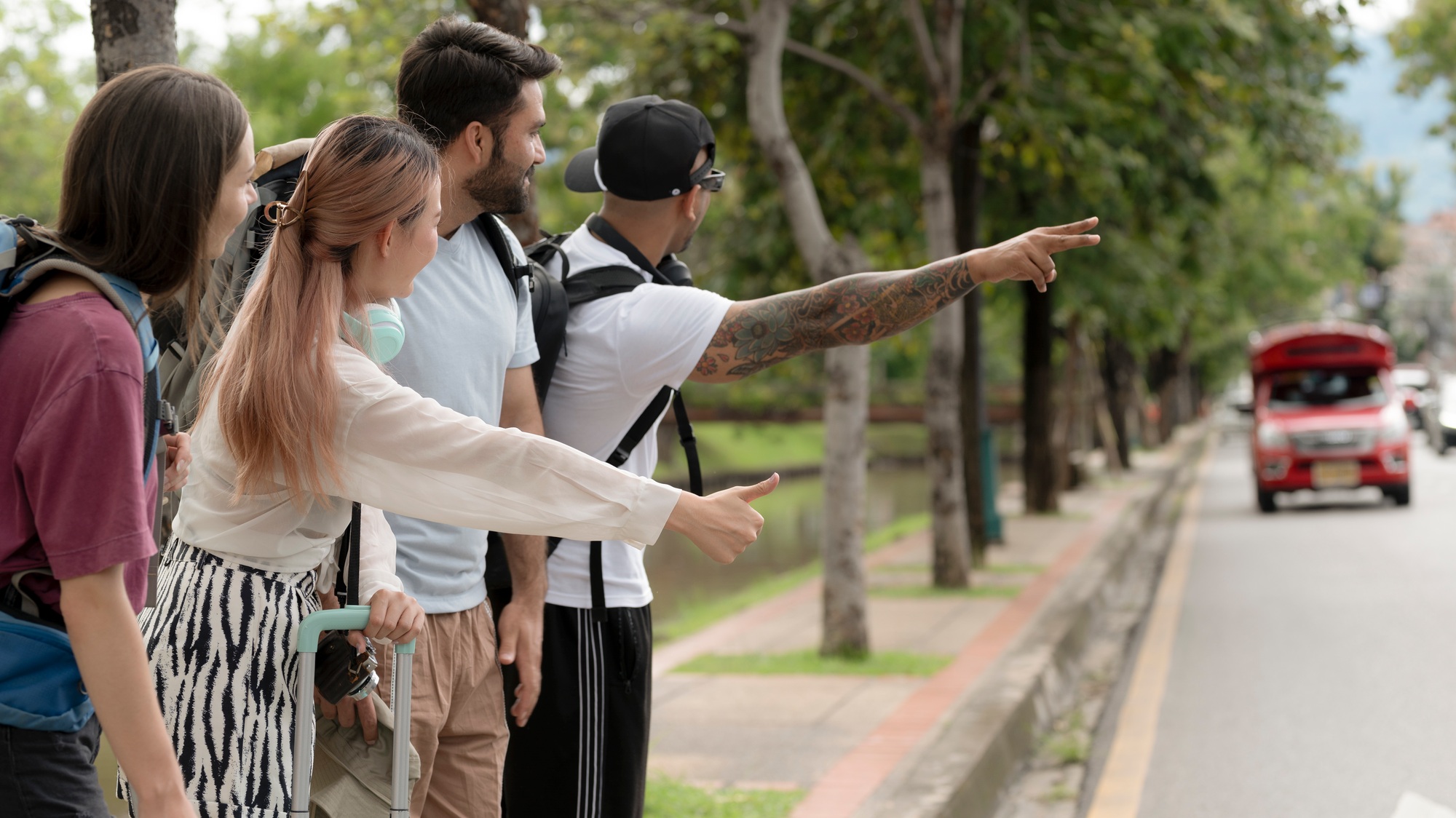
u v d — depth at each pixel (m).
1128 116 15.12
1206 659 10.76
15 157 31.94
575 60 12.47
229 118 2.36
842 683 9.08
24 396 2.14
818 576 16.66
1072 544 18.41
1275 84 15.73
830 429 10.20
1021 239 3.14
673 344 3.54
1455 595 13.64
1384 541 18.88
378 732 2.86
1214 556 18.22
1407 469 23.66
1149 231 19.44
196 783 2.52
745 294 18.53
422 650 3.24
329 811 2.81
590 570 3.67
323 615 2.60
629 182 3.73
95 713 2.32
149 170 2.28
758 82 9.88
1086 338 33.81
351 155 2.54
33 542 2.19
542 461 2.50
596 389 3.65
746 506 2.55
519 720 3.53
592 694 3.69
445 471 2.49
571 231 4.01
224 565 2.57
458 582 3.32
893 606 13.01
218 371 2.54
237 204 2.40
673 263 4.07
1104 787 7.11
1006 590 13.77
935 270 3.23
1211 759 7.61
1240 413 25.97
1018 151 17.31
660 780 6.25
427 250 2.66
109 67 4.04
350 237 2.54
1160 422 52.44
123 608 2.17
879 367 93.81
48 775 2.21
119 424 2.14
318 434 2.46
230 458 2.54
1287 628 12.06
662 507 2.52
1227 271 31.86
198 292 2.46
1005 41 14.16
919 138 13.07
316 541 2.66
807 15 15.20
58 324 2.15
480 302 3.31
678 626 13.07
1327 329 25.25
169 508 3.02
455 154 3.30
